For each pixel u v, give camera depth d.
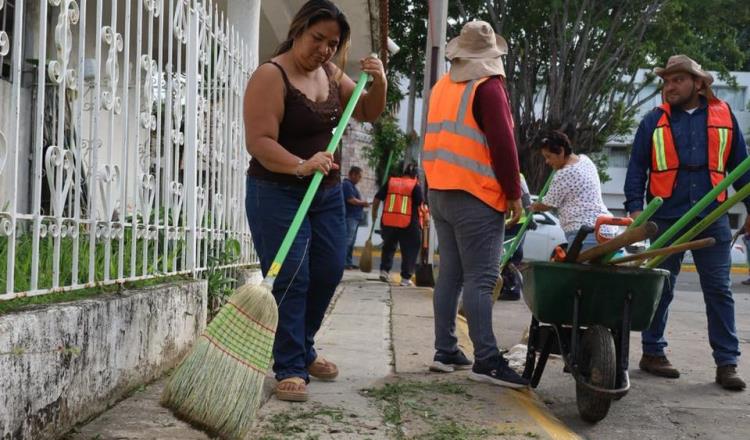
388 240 11.24
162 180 4.52
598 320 4.05
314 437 3.21
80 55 3.44
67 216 3.47
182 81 4.88
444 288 4.68
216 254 5.57
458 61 4.55
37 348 2.81
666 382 5.18
